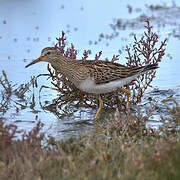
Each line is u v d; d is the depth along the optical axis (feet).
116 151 35.42
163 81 59.82
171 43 72.43
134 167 31.99
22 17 87.35
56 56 48.29
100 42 73.72
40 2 97.60
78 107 53.72
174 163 32.12
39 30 80.07
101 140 39.06
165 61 66.03
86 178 30.42
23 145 36.09
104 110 52.29
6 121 48.01
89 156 35.32
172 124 44.47
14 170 32.53
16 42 74.18
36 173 31.86
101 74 46.96
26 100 55.52
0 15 87.92
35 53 69.31
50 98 56.18
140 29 80.74
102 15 89.97
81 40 74.79
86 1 100.68
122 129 42.83
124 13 91.15
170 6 95.14
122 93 53.98
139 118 44.47
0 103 53.62
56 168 32.81
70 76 48.47
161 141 37.22
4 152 35.24
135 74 48.32
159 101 53.31
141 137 40.81
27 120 48.47
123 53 67.87
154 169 32.17
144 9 93.97
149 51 54.44
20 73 62.23
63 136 42.96
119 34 77.92
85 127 45.98
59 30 80.18
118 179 30.32
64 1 99.91
